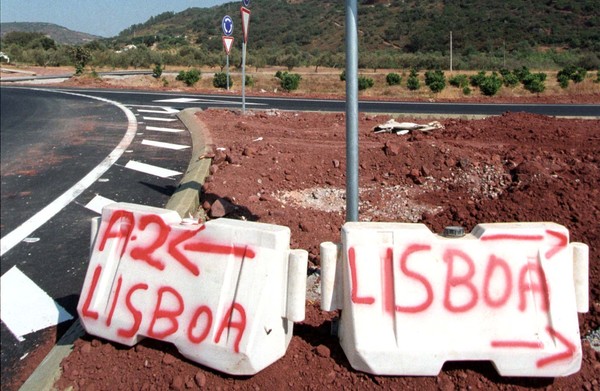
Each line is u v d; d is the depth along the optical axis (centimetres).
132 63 5269
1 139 1152
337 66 5419
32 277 496
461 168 736
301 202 647
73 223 630
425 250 288
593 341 331
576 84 3069
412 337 279
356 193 340
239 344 280
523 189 623
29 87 2656
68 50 5322
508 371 278
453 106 1906
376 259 289
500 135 998
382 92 2955
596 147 881
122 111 1567
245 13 1302
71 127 1290
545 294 283
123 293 320
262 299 283
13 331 413
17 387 350
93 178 810
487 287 284
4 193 752
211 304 294
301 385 287
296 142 965
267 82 3566
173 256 312
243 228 295
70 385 298
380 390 281
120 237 335
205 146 924
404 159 771
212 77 3691
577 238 466
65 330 415
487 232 289
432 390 280
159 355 311
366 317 284
